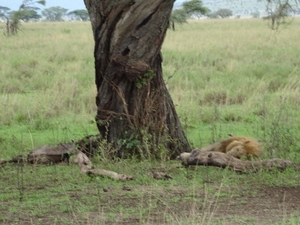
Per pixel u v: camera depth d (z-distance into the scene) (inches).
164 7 438.0
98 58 458.3
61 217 300.8
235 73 981.8
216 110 625.3
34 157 443.5
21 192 354.9
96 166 423.2
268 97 729.0
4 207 323.6
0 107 696.4
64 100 727.1
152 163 435.2
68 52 1360.7
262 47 1483.8
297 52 1318.9
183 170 408.8
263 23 2955.2
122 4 439.2
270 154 441.4
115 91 454.6
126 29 442.3
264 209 312.7
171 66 1069.8
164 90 463.8
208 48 1462.8
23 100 742.5
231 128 586.6
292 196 342.3
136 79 448.1
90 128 607.5
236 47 1489.9
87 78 940.0
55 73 1005.2
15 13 2010.3
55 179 392.8
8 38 1902.1
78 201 331.6
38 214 308.2
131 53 444.5
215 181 378.0
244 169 398.3
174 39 1734.7
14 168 432.5
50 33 2228.1
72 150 446.0
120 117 453.1
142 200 320.5
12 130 614.2
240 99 760.3
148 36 442.6
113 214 303.0
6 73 1005.2
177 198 334.0
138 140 447.8
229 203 325.4
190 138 536.7
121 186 367.6
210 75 960.3
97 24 454.0
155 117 454.9
